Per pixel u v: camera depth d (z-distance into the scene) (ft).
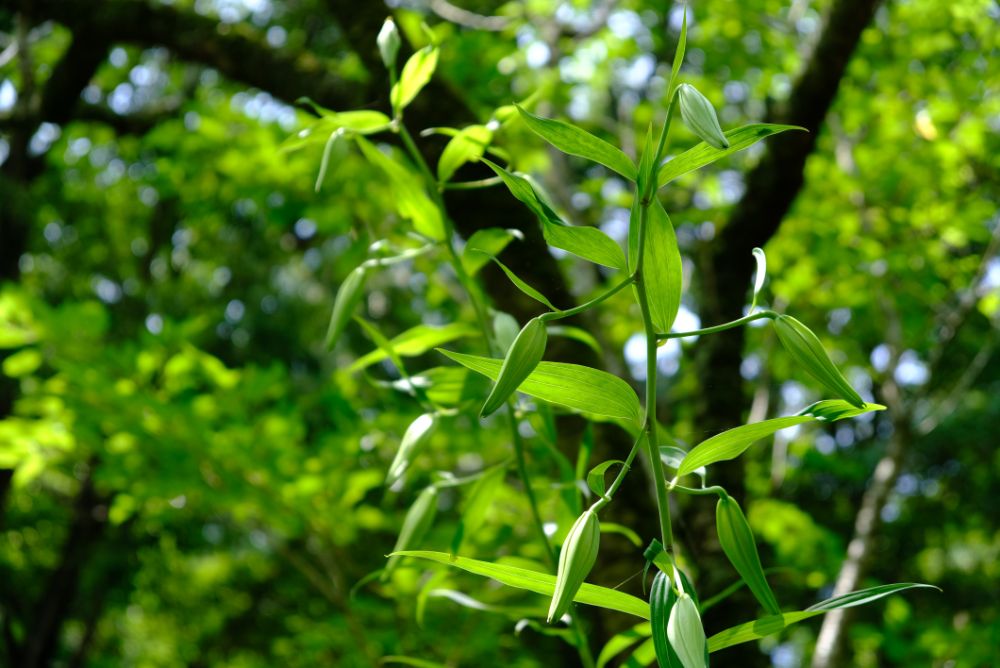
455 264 3.12
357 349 16.07
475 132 3.05
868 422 16.74
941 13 8.16
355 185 7.80
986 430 17.13
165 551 15.20
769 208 6.35
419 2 11.19
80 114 11.84
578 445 4.60
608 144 2.22
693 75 10.27
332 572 7.30
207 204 9.54
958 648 6.30
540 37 9.86
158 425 6.44
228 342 17.88
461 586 6.66
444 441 7.20
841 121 8.65
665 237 2.21
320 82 5.98
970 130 7.87
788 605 8.09
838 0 5.90
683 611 2.12
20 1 7.60
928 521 15.47
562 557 2.16
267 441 6.72
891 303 7.93
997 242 7.45
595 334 4.90
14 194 10.68
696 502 5.39
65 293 16.06
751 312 2.23
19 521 15.24
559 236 2.25
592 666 2.98
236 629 16.38
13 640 15.40
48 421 6.85
